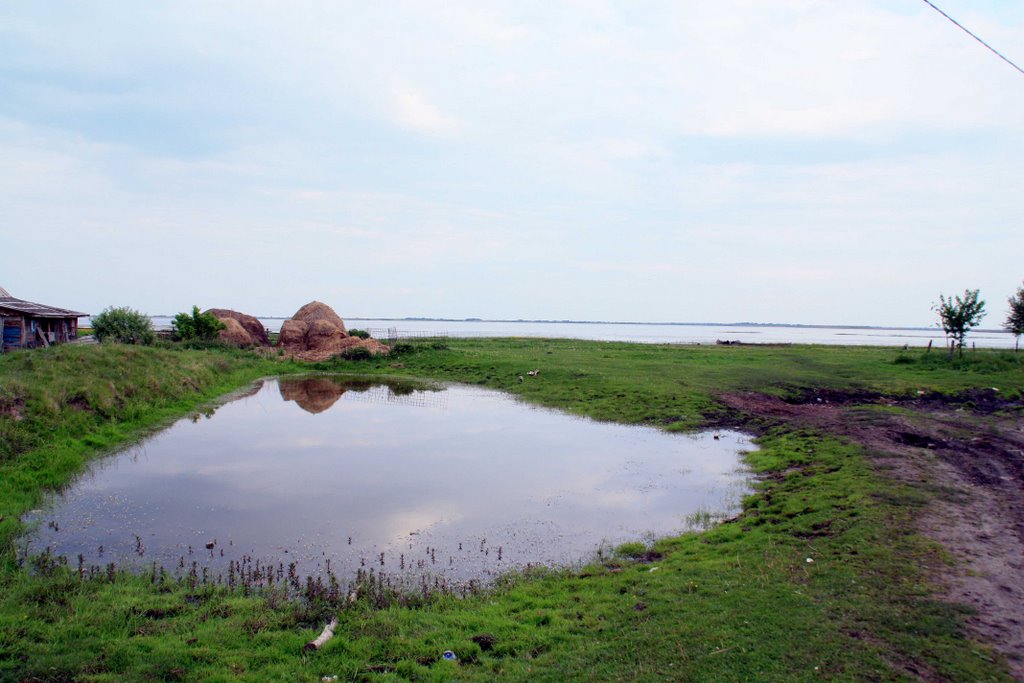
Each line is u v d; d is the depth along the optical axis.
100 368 24.22
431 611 8.62
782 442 18.88
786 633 7.43
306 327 50.28
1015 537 10.57
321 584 9.45
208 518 12.73
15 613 8.11
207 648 7.39
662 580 9.28
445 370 38.75
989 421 21.31
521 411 26.17
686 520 12.75
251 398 29.64
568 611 8.46
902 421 20.11
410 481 15.68
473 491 14.85
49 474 14.89
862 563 9.46
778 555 9.99
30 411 17.53
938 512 11.79
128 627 7.90
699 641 7.33
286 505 13.66
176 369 29.11
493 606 8.71
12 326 35.44
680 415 23.73
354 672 7.01
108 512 12.92
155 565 10.25
